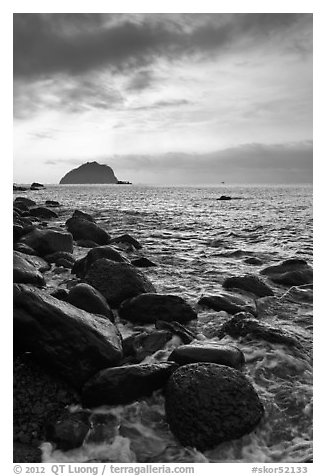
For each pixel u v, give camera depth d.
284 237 16.50
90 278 7.24
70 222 13.38
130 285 7.13
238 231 18.17
